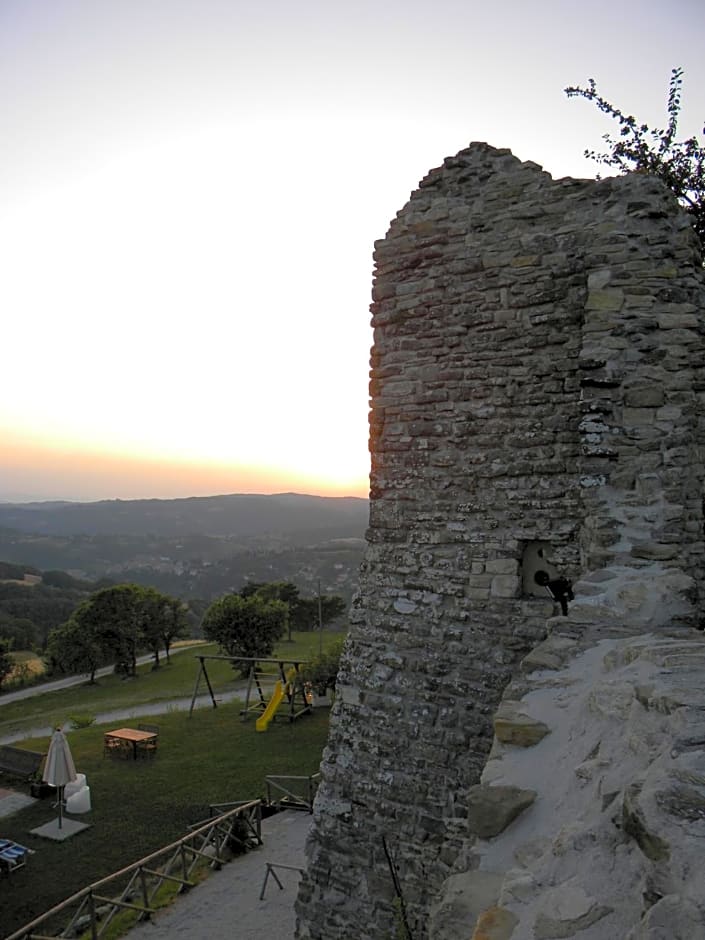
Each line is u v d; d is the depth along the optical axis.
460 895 2.82
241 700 27.83
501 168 7.27
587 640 4.73
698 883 1.93
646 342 6.04
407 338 7.45
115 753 19.50
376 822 6.86
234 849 12.31
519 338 6.89
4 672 39.62
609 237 6.35
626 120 12.15
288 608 37.28
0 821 14.73
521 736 3.73
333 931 6.85
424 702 6.87
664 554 5.43
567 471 6.58
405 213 7.61
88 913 10.45
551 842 2.82
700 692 2.96
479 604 6.79
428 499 7.19
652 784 2.37
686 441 5.84
